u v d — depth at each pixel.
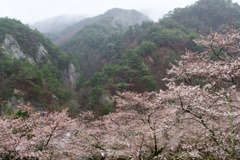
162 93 6.62
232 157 5.31
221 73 5.97
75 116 27.02
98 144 11.05
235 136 5.79
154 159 7.79
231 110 5.73
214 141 6.57
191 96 5.82
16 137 6.54
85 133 12.52
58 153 7.87
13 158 6.07
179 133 8.39
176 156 7.66
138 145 7.61
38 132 7.35
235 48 7.51
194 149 6.80
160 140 8.76
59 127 7.66
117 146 9.67
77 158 10.20
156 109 9.36
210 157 6.52
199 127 7.21
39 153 6.37
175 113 6.12
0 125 6.51
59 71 50.84
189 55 8.96
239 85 5.83
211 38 7.75
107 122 12.80
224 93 6.12
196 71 6.82
